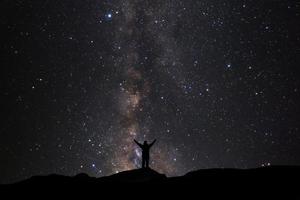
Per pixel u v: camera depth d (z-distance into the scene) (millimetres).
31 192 13820
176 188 13461
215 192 12789
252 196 12211
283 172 14156
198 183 13734
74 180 15242
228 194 12531
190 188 13344
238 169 15273
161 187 13688
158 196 12914
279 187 12688
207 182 13766
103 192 13555
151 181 14492
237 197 12258
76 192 13664
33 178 15602
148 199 12719
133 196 13031
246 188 12867
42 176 15828
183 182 13992
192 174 15148
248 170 14953
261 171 14547
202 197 12508
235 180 13734
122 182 14680
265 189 12625
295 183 12969
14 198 13352
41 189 14062
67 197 13234
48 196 13375
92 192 13602
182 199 12531
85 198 13094
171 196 12820
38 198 13242
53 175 15969
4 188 14500
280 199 11852
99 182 15117
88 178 16203
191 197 12594
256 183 13203
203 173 15062
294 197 11945
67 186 14297
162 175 17578
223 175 14484
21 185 14688
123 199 12852
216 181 13781
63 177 15727
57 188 14109
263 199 11938
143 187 13812
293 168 14680
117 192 13477
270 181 13266
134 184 14234
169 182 14188
